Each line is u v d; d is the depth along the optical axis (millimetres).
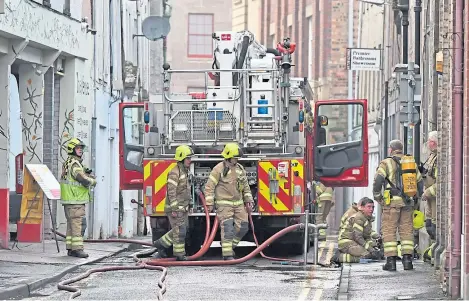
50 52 58031
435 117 59906
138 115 89562
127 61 80750
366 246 49156
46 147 60500
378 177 44375
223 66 55281
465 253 33656
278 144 52906
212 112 53188
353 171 57344
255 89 53156
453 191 35719
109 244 60469
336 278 43156
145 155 53062
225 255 49406
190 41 165000
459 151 34781
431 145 48938
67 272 43750
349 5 126062
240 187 49594
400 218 44688
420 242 59594
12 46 52469
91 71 67250
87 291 37906
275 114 52969
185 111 53188
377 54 69125
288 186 52125
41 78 57281
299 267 48344
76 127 63438
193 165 52406
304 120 52750
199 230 53656
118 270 46125
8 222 51344
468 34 33438
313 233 51188
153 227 53156
